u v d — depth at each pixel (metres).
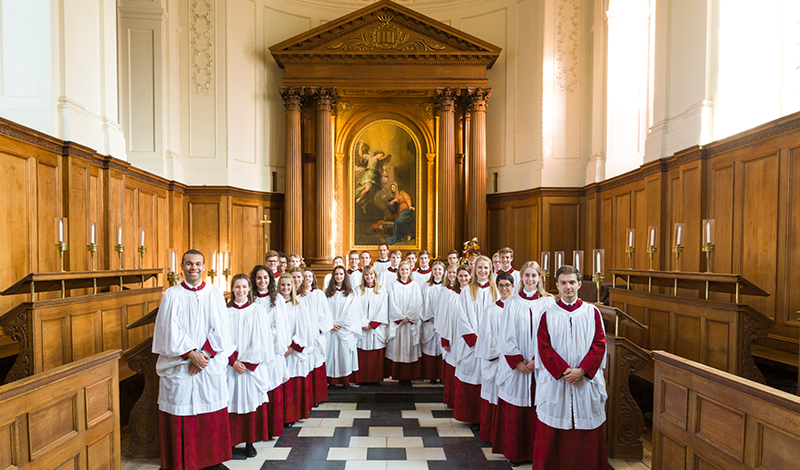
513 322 3.77
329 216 11.23
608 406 4.05
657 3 7.16
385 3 10.88
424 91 11.28
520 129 11.11
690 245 6.21
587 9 10.40
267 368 4.43
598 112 9.80
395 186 11.79
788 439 2.19
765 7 5.76
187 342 3.53
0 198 5.04
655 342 4.84
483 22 11.66
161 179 9.17
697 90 6.21
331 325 5.66
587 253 10.07
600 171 9.64
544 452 3.34
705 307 4.04
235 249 10.64
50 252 5.78
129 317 5.23
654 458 3.29
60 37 6.03
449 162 11.15
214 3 10.50
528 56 10.95
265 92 11.47
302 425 4.92
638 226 7.82
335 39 11.04
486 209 11.49
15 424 2.41
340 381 5.95
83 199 6.36
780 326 4.73
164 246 9.41
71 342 4.19
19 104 5.81
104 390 3.22
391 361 6.33
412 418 5.13
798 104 5.39
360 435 4.64
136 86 9.55
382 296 6.23
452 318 5.15
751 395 2.41
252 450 4.16
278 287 4.87
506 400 3.87
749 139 5.20
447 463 4.02
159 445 4.06
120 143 7.27
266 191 11.38
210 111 10.47
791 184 4.64
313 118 11.45
